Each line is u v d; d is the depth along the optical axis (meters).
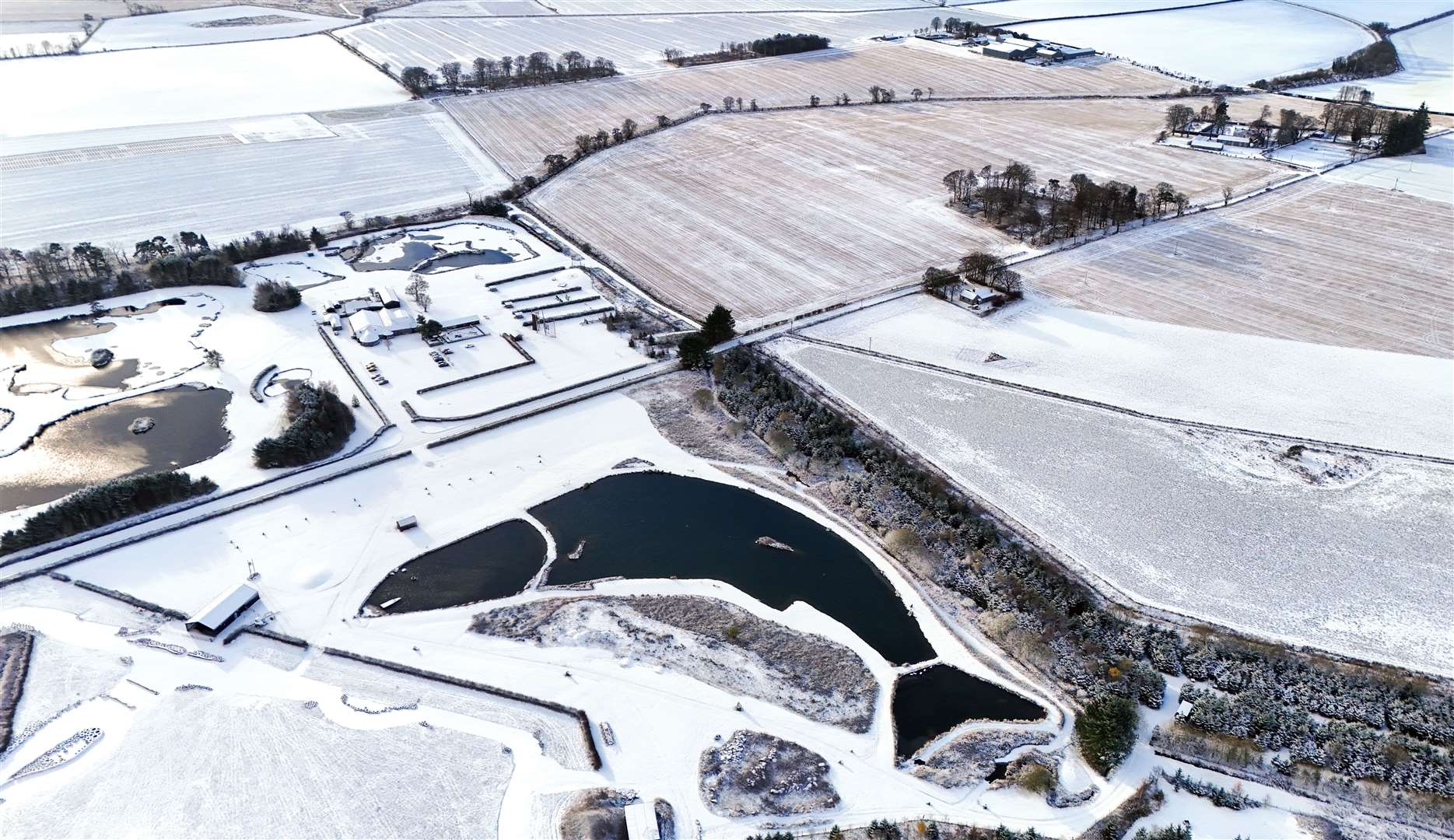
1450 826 60.41
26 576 81.06
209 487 92.19
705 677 72.25
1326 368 111.88
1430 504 89.50
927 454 97.75
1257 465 95.44
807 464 96.81
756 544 86.75
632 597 80.50
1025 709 70.31
